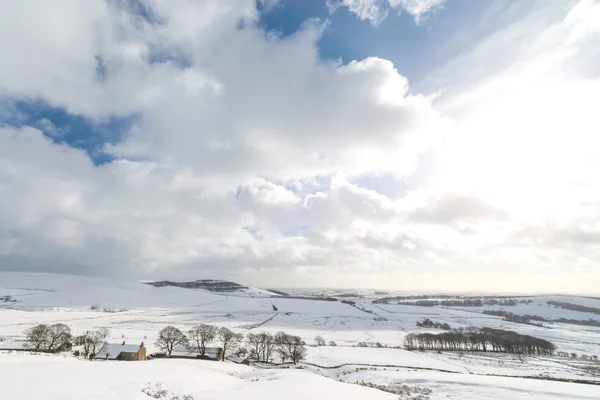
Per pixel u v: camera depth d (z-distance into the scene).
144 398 24.23
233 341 112.44
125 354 79.50
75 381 24.31
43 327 91.12
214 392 30.75
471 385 52.47
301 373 47.97
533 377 74.56
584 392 46.31
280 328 194.50
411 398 36.09
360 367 85.88
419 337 146.75
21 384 21.09
